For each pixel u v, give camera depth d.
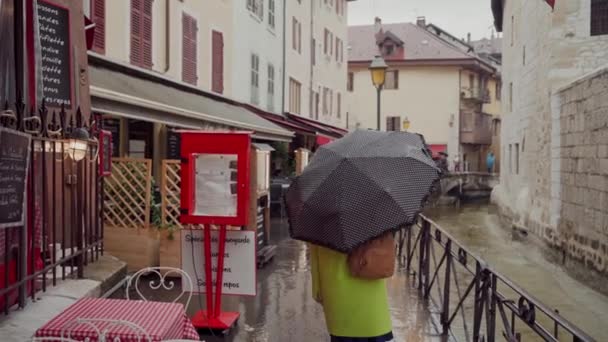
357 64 47.91
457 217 30.78
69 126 5.56
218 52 17.33
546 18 18.20
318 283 4.24
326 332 5.95
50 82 6.47
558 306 11.52
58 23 6.66
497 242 21.27
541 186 18.69
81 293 4.97
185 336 3.83
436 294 8.10
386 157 4.00
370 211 3.84
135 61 12.44
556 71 16.95
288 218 4.09
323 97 32.25
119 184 8.14
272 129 16.84
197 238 5.84
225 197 5.60
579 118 14.52
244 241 5.76
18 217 4.10
